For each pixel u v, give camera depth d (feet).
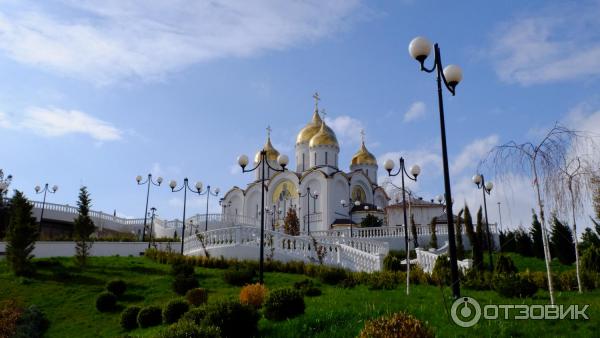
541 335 31.40
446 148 43.60
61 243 107.55
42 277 79.30
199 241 102.47
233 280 73.51
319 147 215.72
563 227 94.99
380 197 227.40
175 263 86.48
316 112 234.58
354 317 39.37
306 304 49.08
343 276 70.08
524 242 112.06
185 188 114.32
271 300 44.09
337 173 201.67
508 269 64.28
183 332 34.19
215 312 39.63
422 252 83.61
